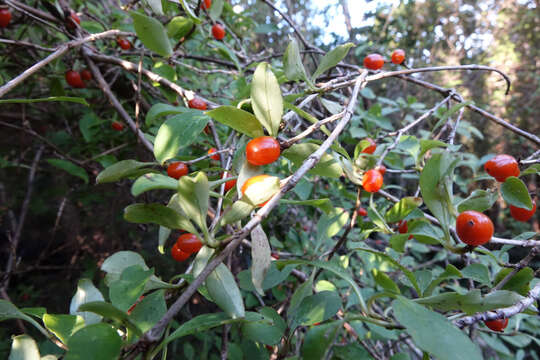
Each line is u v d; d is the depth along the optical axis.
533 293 0.12
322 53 0.27
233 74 0.27
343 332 0.22
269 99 0.10
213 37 0.27
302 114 0.12
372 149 0.18
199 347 0.38
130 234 0.49
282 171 0.29
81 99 0.13
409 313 0.08
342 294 0.26
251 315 0.10
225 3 0.31
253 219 0.09
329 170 0.12
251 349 0.16
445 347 0.08
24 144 0.43
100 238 0.50
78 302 0.12
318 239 0.18
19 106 0.40
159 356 0.12
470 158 0.38
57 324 0.10
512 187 0.12
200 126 0.12
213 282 0.10
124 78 0.31
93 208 0.50
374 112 0.32
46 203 0.53
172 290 0.11
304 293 0.12
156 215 0.09
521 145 0.73
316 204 0.13
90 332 0.08
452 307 0.10
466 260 0.14
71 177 0.51
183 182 0.08
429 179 0.11
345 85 0.16
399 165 0.30
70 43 0.15
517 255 0.52
